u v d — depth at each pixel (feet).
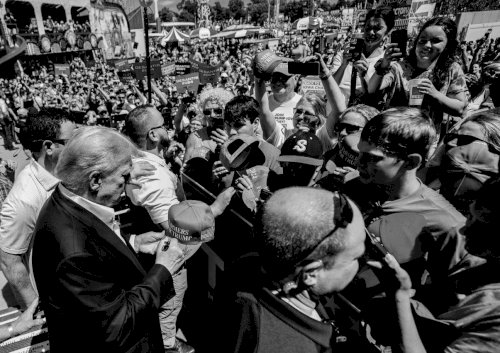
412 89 8.63
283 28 124.16
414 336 3.71
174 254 5.58
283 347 3.20
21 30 88.89
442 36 8.18
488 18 41.78
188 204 5.85
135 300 4.76
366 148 5.16
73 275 4.23
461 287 4.17
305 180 6.33
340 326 4.07
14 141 36.99
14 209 7.18
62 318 4.34
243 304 3.50
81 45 107.14
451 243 4.82
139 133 8.06
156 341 5.43
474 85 16.71
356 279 4.49
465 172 6.28
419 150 4.90
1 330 5.93
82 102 47.24
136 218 7.55
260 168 6.81
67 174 4.60
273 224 3.32
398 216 5.17
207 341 8.22
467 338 3.52
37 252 4.61
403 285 3.68
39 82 69.51
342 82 11.77
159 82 47.14
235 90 31.55
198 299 8.76
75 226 4.46
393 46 7.93
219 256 6.95
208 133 10.49
